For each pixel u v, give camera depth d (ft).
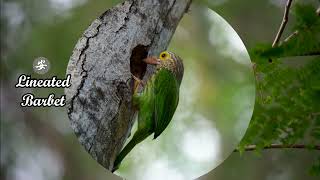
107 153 29.84
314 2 29.30
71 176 32.86
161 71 29.91
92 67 29.86
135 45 29.96
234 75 30.81
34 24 32.12
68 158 32.89
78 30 31.60
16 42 32.17
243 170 33.45
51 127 32.68
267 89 29.50
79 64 29.86
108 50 29.89
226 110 30.66
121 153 29.86
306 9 29.12
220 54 30.96
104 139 29.81
